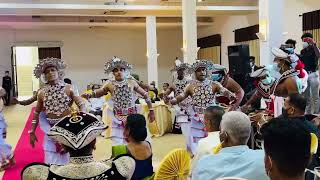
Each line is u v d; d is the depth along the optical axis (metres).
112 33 20.31
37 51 19.61
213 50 18.41
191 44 10.77
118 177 1.74
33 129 4.68
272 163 1.28
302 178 1.27
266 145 1.29
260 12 8.88
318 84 6.16
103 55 20.27
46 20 16.56
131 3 13.04
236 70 7.77
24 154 6.65
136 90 5.26
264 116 4.54
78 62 19.97
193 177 2.16
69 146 1.71
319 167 2.35
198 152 2.85
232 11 14.00
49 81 4.59
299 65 4.39
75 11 13.28
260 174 1.97
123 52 20.52
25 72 19.77
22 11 12.98
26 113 13.80
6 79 17.97
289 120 1.31
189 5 10.78
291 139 1.24
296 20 12.17
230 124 2.22
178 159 2.67
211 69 5.38
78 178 1.68
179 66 6.79
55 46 19.64
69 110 4.61
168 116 8.89
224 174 2.01
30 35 19.33
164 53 21.12
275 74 4.63
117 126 5.11
